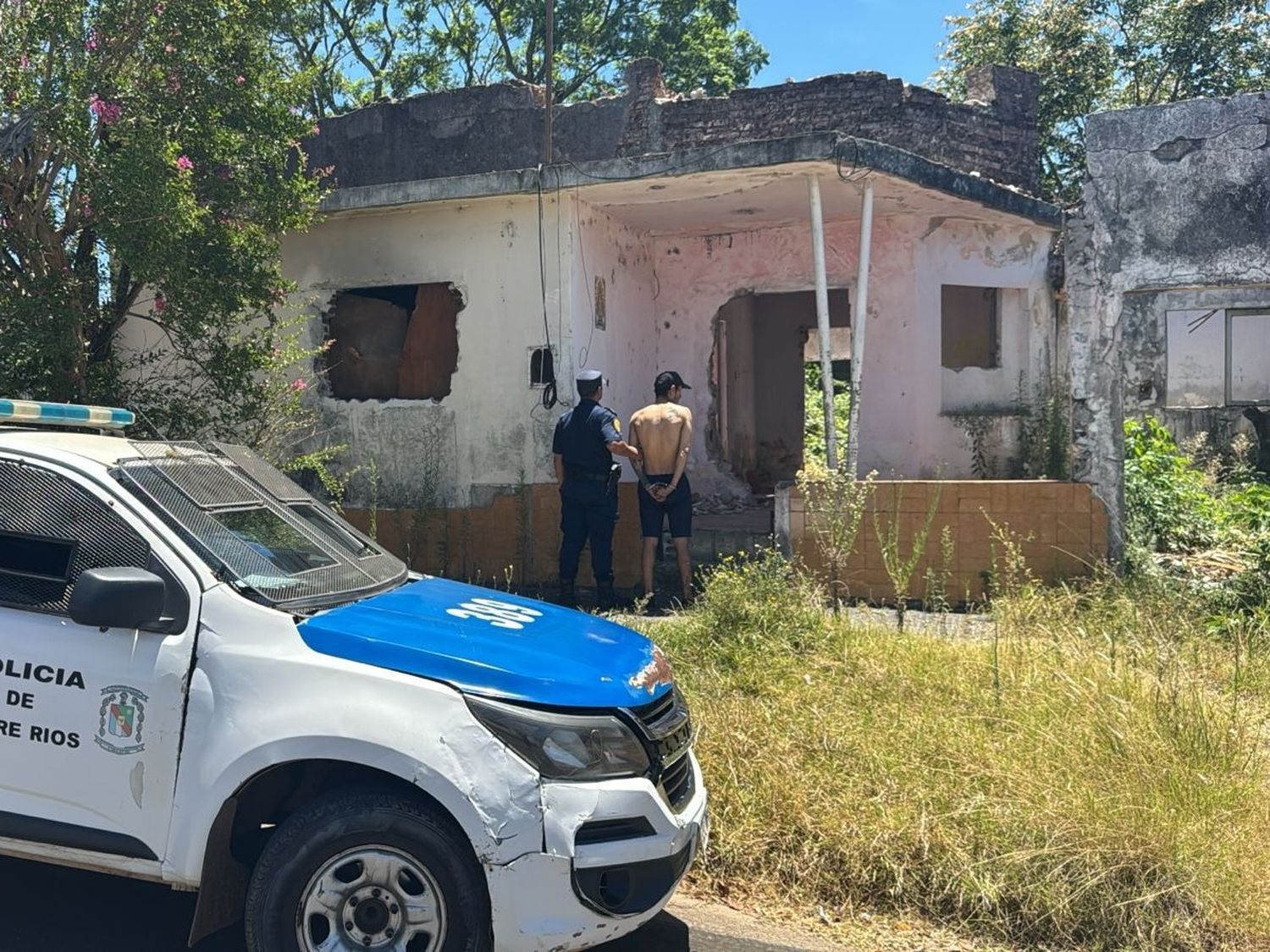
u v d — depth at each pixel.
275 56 7.77
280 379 8.62
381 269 9.98
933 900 3.82
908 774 4.45
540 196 9.32
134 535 3.23
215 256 7.39
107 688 3.07
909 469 10.93
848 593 8.12
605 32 23.16
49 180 7.00
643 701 3.23
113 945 3.43
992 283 11.47
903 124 11.95
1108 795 4.14
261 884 2.91
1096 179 8.30
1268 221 7.86
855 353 8.89
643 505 8.31
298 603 3.24
